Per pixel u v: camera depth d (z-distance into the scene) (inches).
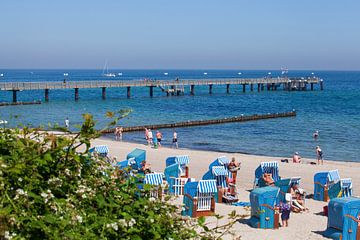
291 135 2053.4
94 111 2785.4
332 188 841.5
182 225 199.9
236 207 761.6
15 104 3048.7
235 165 984.3
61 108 2930.6
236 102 3789.4
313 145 1804.9
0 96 4247.0
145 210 192.1
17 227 151.0
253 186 964.0
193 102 3700.8
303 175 1114.1
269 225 642.8
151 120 2511.1
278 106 3518.7
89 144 186.5
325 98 4347.9
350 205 603.5
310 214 743.1
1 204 154.8
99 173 202.4
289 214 672.4
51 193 169.8
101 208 185.3
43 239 155.0
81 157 188.7
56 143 183.5
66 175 183.6
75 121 2255.2
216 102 3745.1
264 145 1788.9
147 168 901.2
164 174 876.0
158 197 210.8
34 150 180.7
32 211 160.2
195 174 1094.4
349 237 602.2
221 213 711.7
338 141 1902.1
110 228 172.9
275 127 2313.0
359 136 2037.4
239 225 649.6
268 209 641.0
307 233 631.8
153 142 1643.7
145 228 183.8
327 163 1378.0
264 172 957.2
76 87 3363.7
